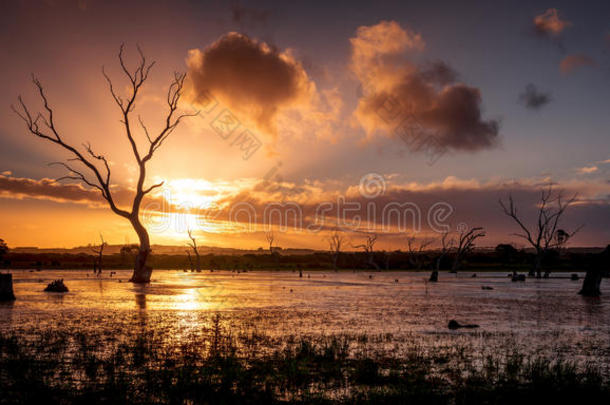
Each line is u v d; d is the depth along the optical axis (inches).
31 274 2549.2
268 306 892.0
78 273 2819.9
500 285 1911.9
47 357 394.0
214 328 580.4
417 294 1315.2
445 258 4884.4
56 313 719.7
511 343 497.4
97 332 531.5
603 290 1600.6
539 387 320.5
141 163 1768.0
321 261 6092.5
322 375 352.5
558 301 1089.4
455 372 366.0
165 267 5103.3
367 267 5167.3
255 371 359.6
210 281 2025.1
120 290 1310.3
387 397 301.6
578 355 438.3
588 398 305.3
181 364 375.6
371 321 677.3
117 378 329.1
